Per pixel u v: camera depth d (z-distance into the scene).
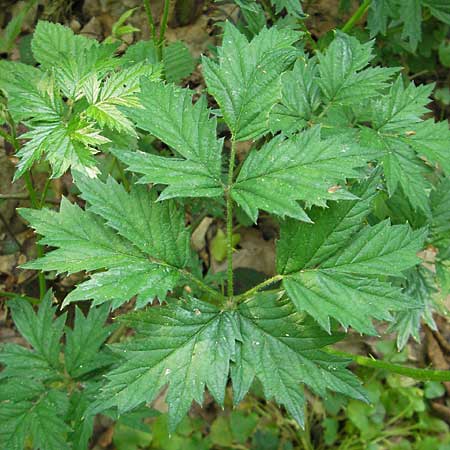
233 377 0.27
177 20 0.58
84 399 0.35
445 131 0.34
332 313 0.26
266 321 0.28
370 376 0.54
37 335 0.37
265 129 0.27
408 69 0.59
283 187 0.25
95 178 0.27
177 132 0.26
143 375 0.26
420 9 0.46
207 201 0.45
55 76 0.33
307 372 0.27
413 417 0.54
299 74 0.35
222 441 0.52
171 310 0.27
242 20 0.56
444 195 0.36
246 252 0.55
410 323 0.38
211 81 0.27
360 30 0.54
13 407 0.35
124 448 0.50
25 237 0.54
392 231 0.27
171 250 0.27
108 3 0.59
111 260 0.26
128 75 0.32
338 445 0.54
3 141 0.53
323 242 0.27
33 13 0.59
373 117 0.35
